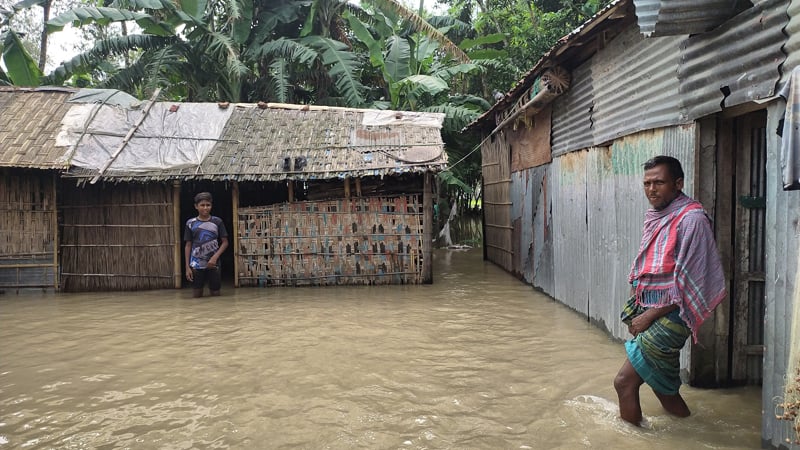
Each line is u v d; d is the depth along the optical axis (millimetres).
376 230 8789
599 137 5641
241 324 6062
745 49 3197
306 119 9867
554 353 4770
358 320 6160
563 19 12773
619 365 4387
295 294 8070
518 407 3541
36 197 8555
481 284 8812
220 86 13719
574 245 6500
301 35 13102
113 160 8469
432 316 6340
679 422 3262
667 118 4172
